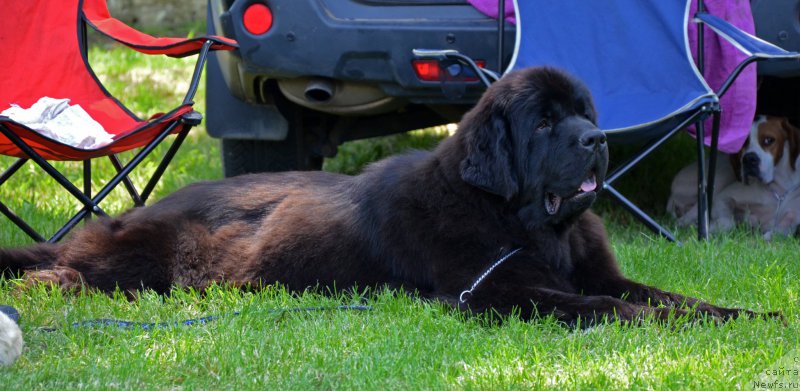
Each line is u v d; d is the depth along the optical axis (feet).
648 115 23.95
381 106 26.35
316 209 20.76
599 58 25.46
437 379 14.93
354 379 15.02
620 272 20.66
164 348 16.51
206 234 20.98
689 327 17.29
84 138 22.45
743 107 25.79
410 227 19.45
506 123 18.66
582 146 18.07
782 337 16.78
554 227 19.52
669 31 25.45
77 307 18.84
